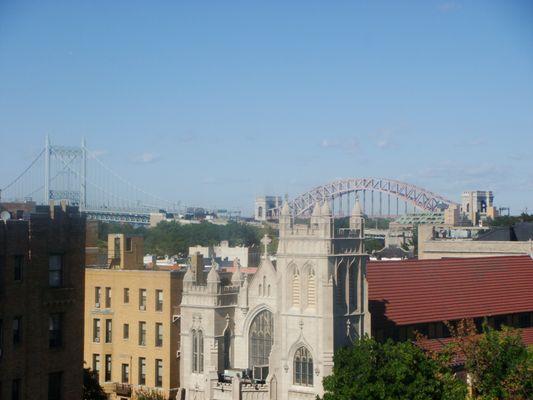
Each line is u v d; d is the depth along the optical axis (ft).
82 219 256.93
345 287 301.84
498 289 376.07
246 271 448.24
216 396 312.29
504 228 520.42
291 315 302.04
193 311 330.34
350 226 310.04
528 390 268.21
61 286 251.39
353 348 276.00
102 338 408.05
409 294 344.69
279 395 304.30
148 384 394.32
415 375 260.42
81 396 256.11
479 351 275.59
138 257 434.71
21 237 238.68
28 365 239.71
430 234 528.22
